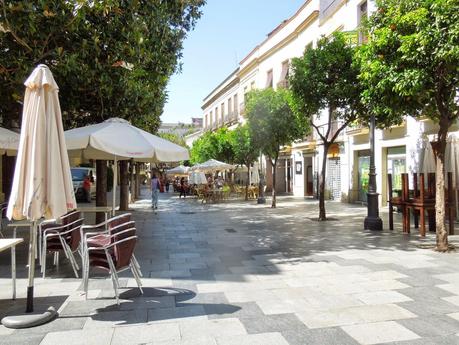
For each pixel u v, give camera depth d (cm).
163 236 1027
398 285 543
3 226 1176
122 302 487
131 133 707
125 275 623
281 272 627
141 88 1055
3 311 460
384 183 1720
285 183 3072
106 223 523
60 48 773
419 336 379
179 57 1234
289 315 437
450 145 1176
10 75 810
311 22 2392
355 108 1160
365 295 503
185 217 1503
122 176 1767
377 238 923
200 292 527
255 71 3378
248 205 2050
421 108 782
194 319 429
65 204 446
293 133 1720
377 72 723
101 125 741
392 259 701
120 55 848
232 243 909
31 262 446
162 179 4078
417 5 692
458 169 1162
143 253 800
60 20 754
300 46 2553
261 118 1728
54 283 577
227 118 4153
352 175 1978
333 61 1136
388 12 741
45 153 438
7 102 946
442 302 472
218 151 3169
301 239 943
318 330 395
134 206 2070
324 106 1222
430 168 1309
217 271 642
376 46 734
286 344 364
